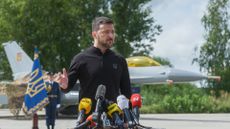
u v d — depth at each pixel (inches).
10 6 1808.6
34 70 735.1
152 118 1168.2
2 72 2138.3
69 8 1787.6
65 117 1157.1
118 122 168.7
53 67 1795.0
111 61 207.8
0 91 1099.9
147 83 1321.4
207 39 2559.1
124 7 2081.7
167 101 1553.9
